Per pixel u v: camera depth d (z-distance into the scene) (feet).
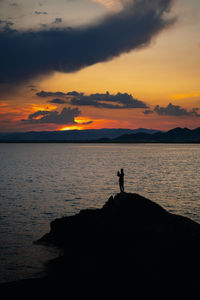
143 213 62.34
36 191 149.79
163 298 38.93
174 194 139.03
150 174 233.35
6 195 137.28
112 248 55.06
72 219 72.28
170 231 55.67
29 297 41.45
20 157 507.71
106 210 68.08
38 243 68.69
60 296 41.50
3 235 75.15
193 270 44.68
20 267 55.21
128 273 45.62
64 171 262.06
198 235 53.98
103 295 41.06
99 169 280.92
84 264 52.31
